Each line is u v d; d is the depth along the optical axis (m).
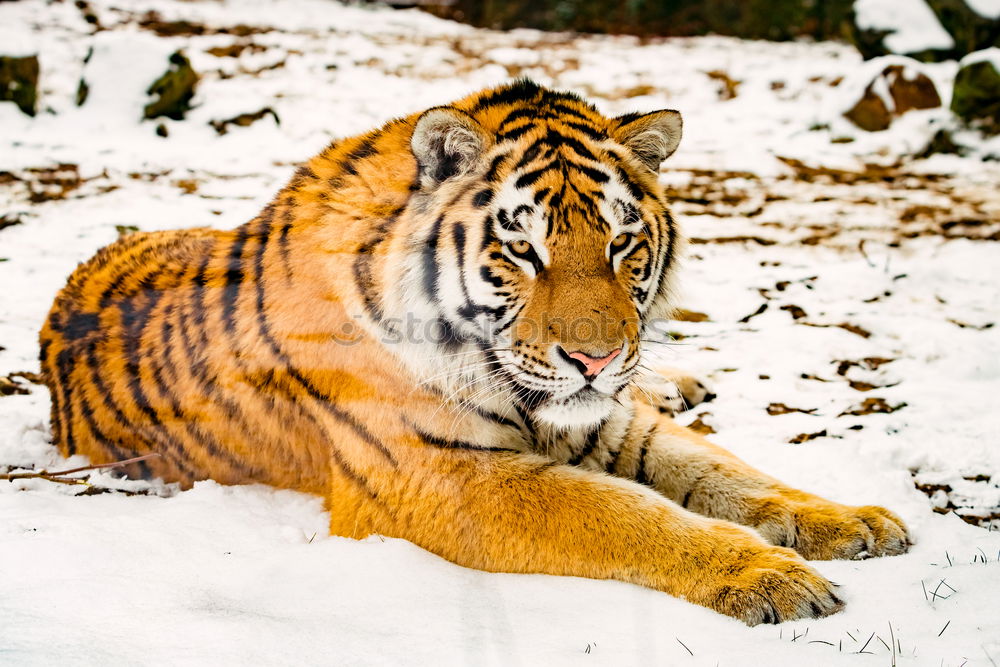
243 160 12.74
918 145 13.73
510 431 4.54
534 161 4.38
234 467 4.91
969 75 13.59
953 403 6.21
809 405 6.28
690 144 14.37
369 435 4.35
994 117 13.53
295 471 4.83
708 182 12.37
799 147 14.12
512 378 4.35
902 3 17.56
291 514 4.62
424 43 20.31
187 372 4.91
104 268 5.56
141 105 13.95
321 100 16.05
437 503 4.19
